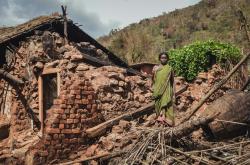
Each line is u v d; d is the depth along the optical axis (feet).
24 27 48.16
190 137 29.73
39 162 30.76
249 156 24.29
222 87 44.24
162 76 30.17
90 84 34.50
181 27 189.47
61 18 48.39
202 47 47.60
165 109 29.96
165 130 27.76
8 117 44.73
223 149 25.90
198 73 47.32
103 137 32.14
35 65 43.14
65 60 39.24
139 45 98.84
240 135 29.84
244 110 29.60
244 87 34.14
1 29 54.75
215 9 191.21
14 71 45.80
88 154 31.63
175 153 26.53
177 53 49.78
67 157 31.99
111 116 35.65
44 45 43.39
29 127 43.06
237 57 47.67
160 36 187.01
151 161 25.71
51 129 31.63
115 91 36.58
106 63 44.75
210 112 29.53
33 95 43.32
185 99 41.45
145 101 38.86
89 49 47.78
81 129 33.01
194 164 25.12
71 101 32.94
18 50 45.68
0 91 46.26
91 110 34.06
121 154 28.71
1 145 41.06
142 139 28.35
